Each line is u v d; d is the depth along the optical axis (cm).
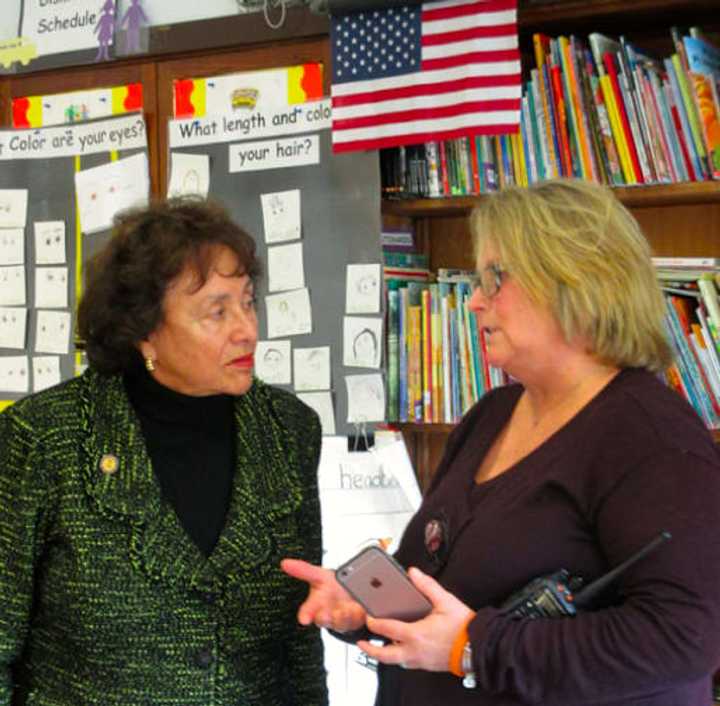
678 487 121
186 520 151
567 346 138
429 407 244
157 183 277
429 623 128
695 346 213
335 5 235
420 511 157
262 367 259
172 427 154
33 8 290
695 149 210
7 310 292
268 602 152
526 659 123
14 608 143
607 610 124
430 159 240
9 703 149
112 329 149
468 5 228
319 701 165
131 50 274
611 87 217
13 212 291
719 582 119
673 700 129
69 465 146
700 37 218
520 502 134
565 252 133
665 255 249
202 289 146
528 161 229
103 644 144
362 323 248
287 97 258
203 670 146
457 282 242
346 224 249
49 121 291
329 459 247
